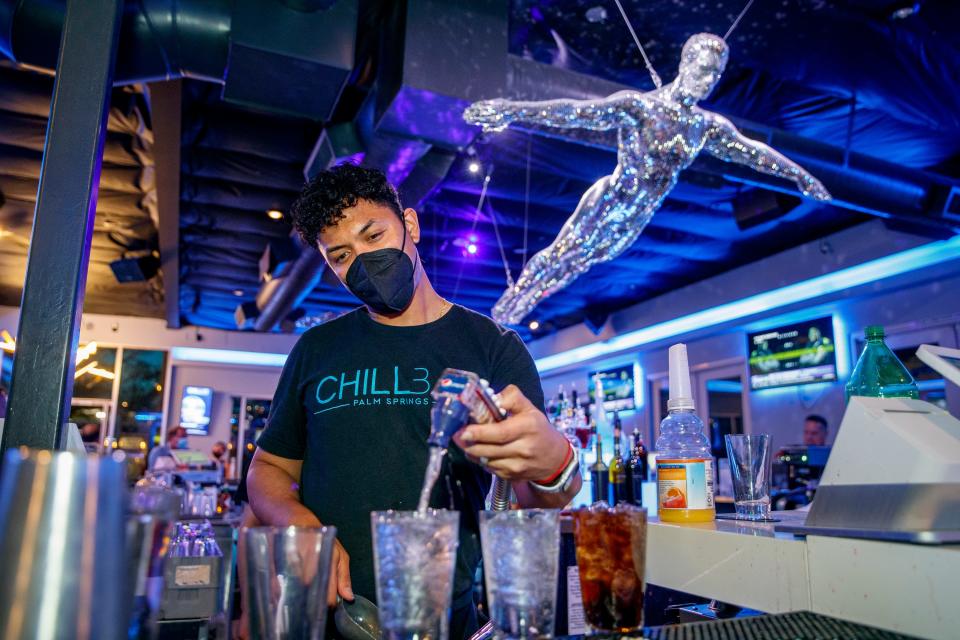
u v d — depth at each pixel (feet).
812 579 2.79
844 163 14.03
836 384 22.57
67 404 4.53
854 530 2.62
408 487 3.67
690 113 10.70
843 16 10.55
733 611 4.02
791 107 13.69
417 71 10.36
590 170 16.55
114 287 29.45
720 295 25.86
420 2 10.53
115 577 1.40
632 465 8.48
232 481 19.43
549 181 17.67
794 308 23.58
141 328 34.83
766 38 11.16
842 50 11.37
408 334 4.03
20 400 4.37
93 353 33.86
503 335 4.12
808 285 22.99
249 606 2.04
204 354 35.86
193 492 11.41
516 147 15.55
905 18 10.51
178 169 16.39
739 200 18.51
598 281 27.14
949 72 11.98
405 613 1.98
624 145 11.80
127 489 1.70
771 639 2.15
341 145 13.25
